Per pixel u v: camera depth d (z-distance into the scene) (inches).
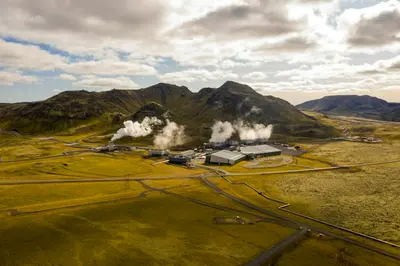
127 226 3563.0
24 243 3036.4
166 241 3171.8
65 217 3806.6
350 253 2962.6
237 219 3875.5
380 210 4185.5
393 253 2967.5
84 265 2647.6
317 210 4256.9
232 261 2773.1
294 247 3088.1
